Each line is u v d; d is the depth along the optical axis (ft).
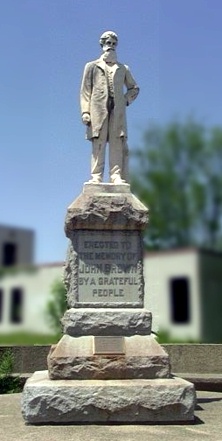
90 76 26.76
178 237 56.34
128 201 24.81
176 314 39.68
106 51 27.07
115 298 24.08
